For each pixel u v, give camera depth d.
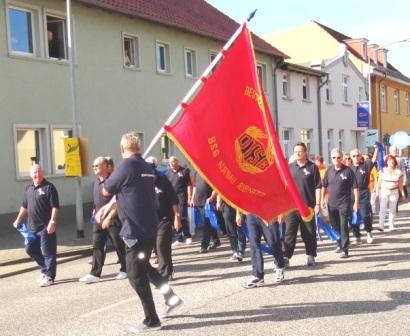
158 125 20.12
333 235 9.80
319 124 32.38
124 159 5.75
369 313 5.98
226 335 5.41
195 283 7.91
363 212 10.97
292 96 29.67
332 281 7.60
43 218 8.30
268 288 7.34
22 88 14.80
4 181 14.22
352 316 5.89
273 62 27.92
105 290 7.77
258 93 6.25
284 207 6.56
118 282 8.27
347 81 36.62
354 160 11.06
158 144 20.12
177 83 21.19
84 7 16.88
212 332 5.53
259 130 6.29
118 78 18.23
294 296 6.85
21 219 8.49
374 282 7.44
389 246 10.39
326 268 8.53
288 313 6.10
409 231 12.40
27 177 14.89
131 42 19.27
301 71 29.88
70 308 6.84
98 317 6.34
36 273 9.55
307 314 6.03
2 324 6.27
